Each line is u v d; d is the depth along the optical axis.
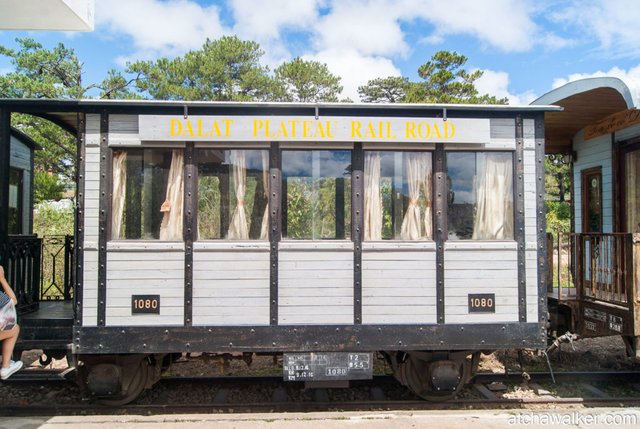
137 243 4.21
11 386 5.04
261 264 4.26
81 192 4.21
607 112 6.22
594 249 5.36
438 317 4.32
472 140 4.35
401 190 4.44
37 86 21.02
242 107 4.26
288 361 4.24
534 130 4.47
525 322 4.37
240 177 4.37
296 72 25.69
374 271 4.31
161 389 4.98
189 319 4.20
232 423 4.12
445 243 4.36
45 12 4.49
